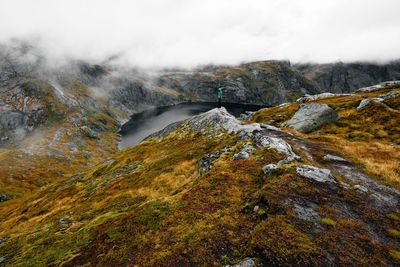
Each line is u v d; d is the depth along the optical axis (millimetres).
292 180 17359
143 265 12469
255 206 15125
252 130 41875
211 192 19797
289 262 10062
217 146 48531
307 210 13906
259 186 18797
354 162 24672
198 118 88125
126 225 17688
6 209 76312
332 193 15930
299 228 12242
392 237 11602
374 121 48875
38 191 85812
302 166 19562
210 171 26031
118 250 14797
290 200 14930
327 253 10453
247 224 13641
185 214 16984
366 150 28703
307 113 61344
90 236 18375
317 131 54281
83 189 58312
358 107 60094
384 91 79875
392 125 44281
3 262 20016
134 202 34219
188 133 75812
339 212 13781
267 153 25828
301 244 10898
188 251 12570
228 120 67812
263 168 21047
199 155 48156
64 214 39344
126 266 12867
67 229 24500
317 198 15227
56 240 20984
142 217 18062
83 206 40562
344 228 12227
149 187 39531
